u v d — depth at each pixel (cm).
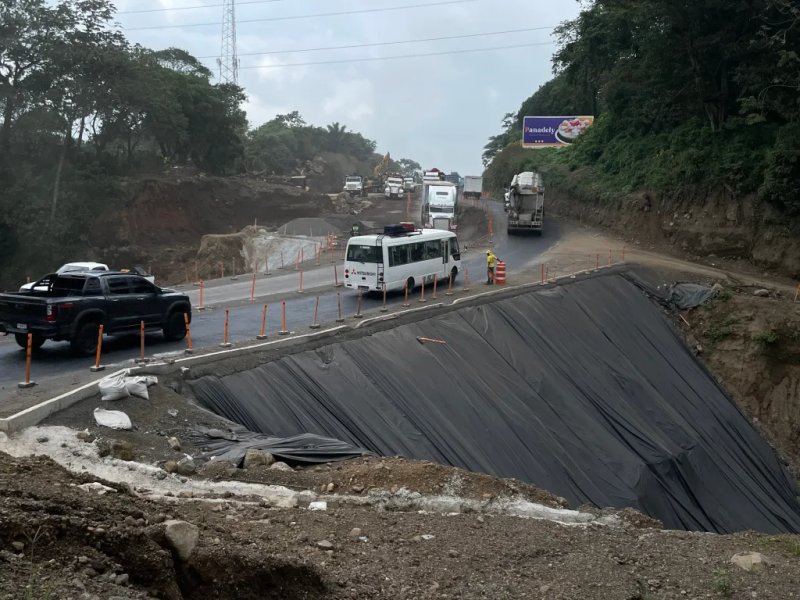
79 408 1318
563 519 1091
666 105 5222
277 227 6775
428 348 2173
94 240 5678
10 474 781
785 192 4088
